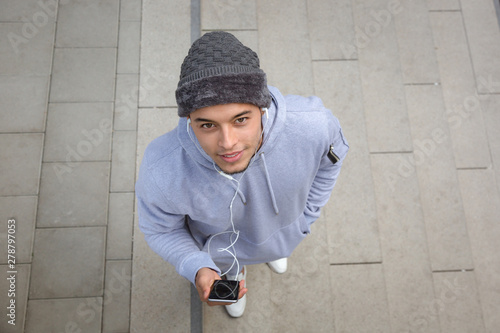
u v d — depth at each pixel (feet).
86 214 6.52
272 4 7.92
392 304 6.23
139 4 7.85
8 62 7.35
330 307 6.19
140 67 7.41
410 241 6.55
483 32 7.82
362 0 7.99
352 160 6.93
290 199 3.44
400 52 7.66
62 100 7.14
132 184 6.70
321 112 2.93
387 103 7.32
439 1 7.97
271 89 2.74
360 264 6.40
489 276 6.40
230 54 1.96
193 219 3.37
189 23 7.77
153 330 5.96
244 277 5.86
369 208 6.68
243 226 3.69
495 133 7.16
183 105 2.02
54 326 5.94
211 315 6.05
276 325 6.07
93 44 7.54
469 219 6.68
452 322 6.17
